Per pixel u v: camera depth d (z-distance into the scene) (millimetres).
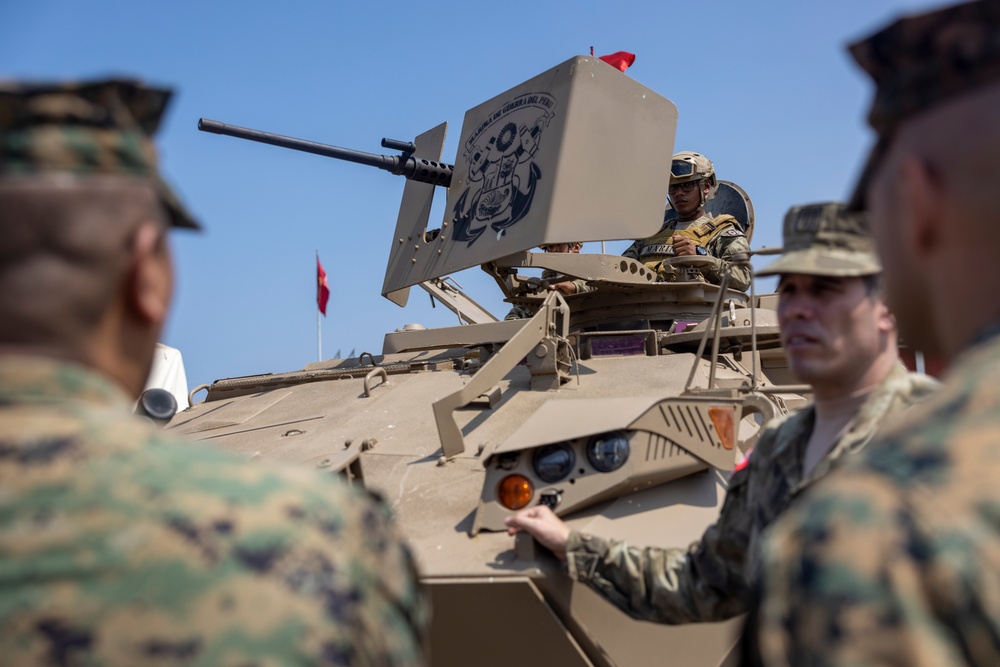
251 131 8062
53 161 1624
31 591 1460
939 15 1517
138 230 1712
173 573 1481
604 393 6289
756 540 3346
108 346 1725
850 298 3328
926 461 1331
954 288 1539
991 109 1487
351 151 8445
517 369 7066
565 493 4531
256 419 7176
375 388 7262
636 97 7973
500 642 4312
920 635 1231
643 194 7754
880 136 1665
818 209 3318
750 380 6594
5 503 1523
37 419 1603
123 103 1750
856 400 3326
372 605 1627
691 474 4867
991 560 1235
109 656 1426
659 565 3762
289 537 1550
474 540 4527
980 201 1484
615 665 4242
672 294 8266
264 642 1458
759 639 1499
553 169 7496
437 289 9328
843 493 1367
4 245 1604
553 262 7535
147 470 1580
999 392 1360
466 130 8797
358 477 5129
